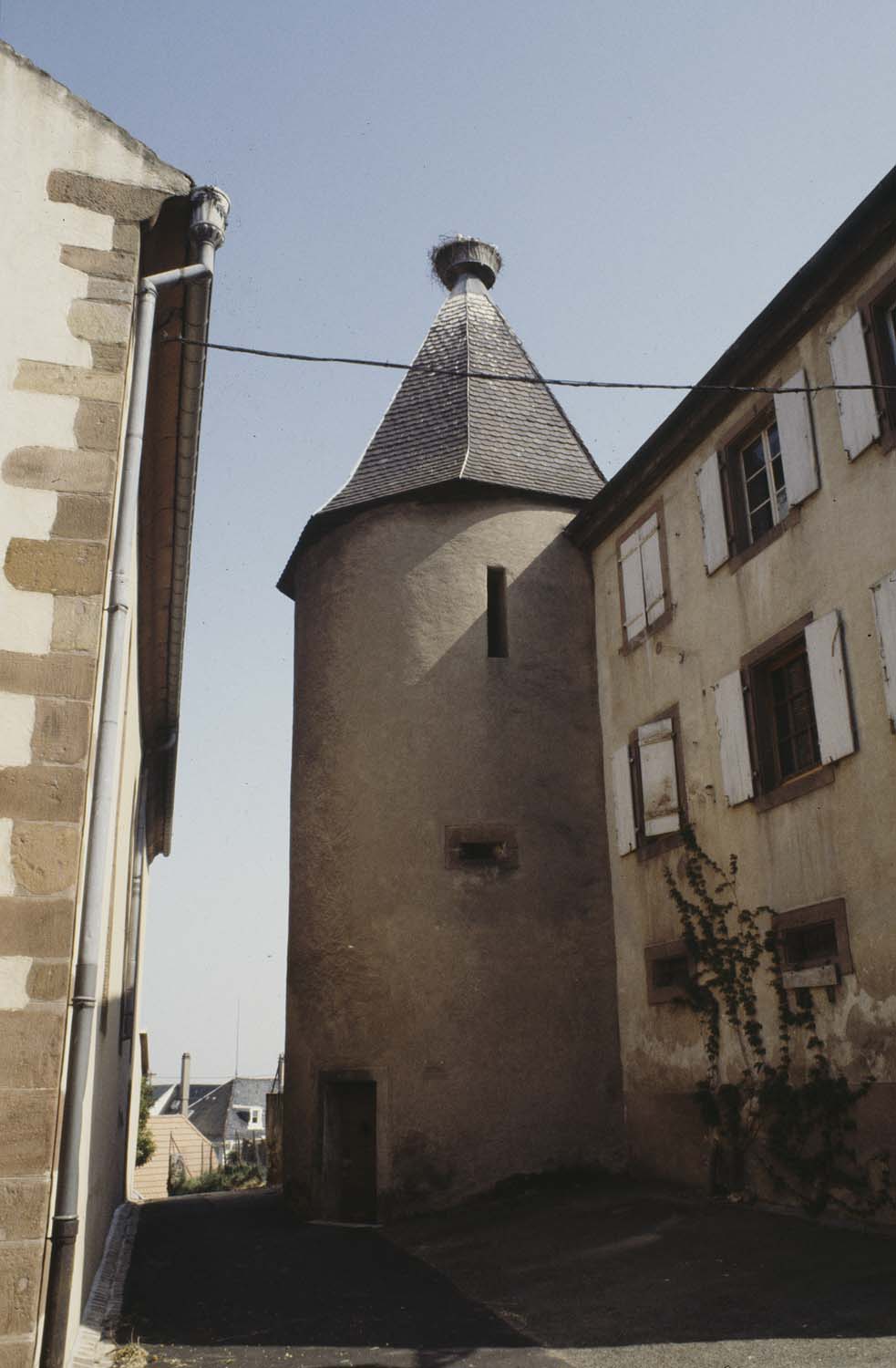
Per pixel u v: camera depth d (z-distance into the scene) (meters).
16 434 5.90
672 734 11.69
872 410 9.29
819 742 9.50
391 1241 10.13
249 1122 69.31
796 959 9.69
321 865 12.84
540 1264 8.35
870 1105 8.54
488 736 12.83
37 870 5.27
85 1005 5.45
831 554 9.67
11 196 6.33
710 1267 7.57
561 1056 11.84
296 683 14.23
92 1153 6.95
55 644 5.60
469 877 12.27
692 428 11.70
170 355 7.83
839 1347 5.62
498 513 13.77
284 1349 6.23
